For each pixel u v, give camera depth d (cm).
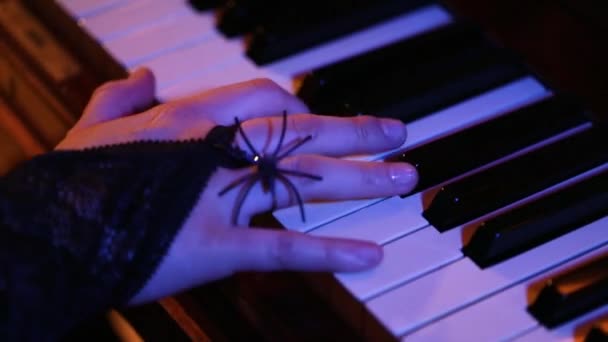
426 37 79
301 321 68
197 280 67
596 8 75
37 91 84
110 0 83
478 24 79
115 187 67
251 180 68
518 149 73
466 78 76
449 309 65
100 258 66
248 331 70
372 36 80
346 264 65
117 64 78
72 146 70
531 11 77
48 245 66
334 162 69
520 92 77
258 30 78
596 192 69
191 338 72
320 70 76
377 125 71
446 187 69
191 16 82
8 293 64
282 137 70
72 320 66
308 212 69
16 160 87
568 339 64
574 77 75
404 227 69
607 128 73
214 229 67
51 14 85
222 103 72
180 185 67
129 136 70
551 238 68
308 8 80
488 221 67
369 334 66
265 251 66
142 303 67
